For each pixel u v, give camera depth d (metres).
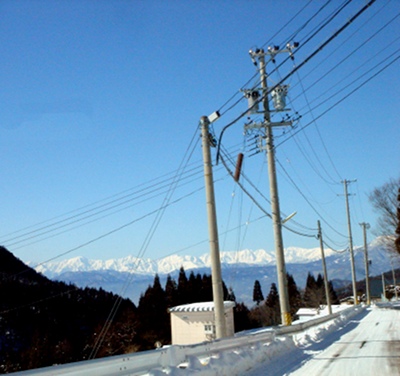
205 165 14.64
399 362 11.91
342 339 19.05
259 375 10.64
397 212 45.94
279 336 16.61
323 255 38.03
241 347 12.85
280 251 21.39
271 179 22.25
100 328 49.09
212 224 14.23
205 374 9.16
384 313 38.59
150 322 51.84
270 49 21.58
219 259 14.09
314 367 11.71
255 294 93.75
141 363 8.37
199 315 31.05
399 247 46.28
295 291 85.81
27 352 43.22
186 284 59.09
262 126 22.42
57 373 6.51
